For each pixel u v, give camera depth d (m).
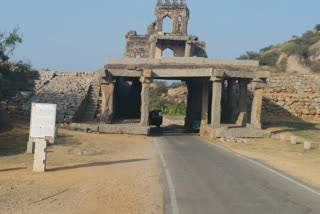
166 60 26.38
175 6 47.53
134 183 9.56
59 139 19.34
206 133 26.14
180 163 13.32
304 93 37.06
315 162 14.16
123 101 39.72
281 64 70.31
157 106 53.34
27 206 7.16
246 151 17.94
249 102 36.81
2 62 23.89
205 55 47.09
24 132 20.75
